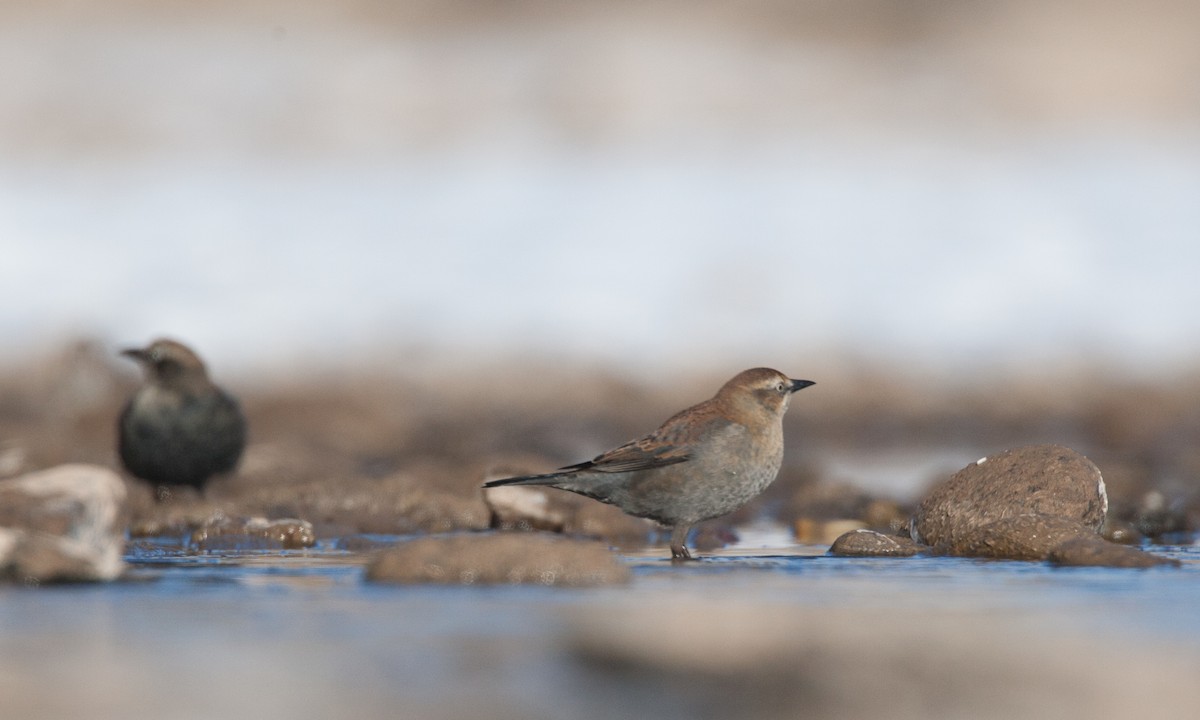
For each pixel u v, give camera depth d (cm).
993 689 596
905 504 1366
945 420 2208
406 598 789
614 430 2111
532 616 734
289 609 752
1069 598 797
